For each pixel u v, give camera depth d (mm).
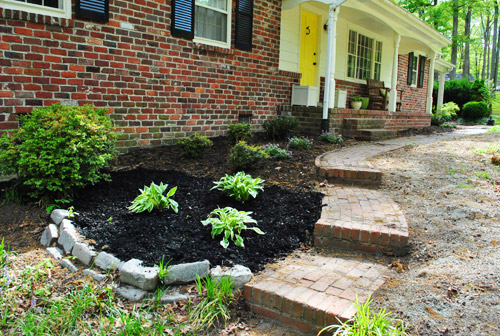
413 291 2615
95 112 4652
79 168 4051
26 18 4723
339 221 3721
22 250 3410
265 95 8484
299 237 3738
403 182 4992
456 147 7234
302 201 4387
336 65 11164
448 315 2291
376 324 2184
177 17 6453
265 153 5730
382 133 8742
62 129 4023
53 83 5074
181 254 3262
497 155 5684
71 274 3104
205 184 4867
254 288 2791
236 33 7598
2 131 4676
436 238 3402
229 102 7648
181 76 6680
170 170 5340
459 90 21203
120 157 5758
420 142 8242
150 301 2801
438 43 13719
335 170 5145
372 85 12336
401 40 13117
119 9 5676
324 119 8203
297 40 9523
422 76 17266
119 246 3344
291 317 2607
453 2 27094
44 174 3963
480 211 3822
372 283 2855
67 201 4051
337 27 10867
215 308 2730
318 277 2973
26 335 2406
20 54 4762
